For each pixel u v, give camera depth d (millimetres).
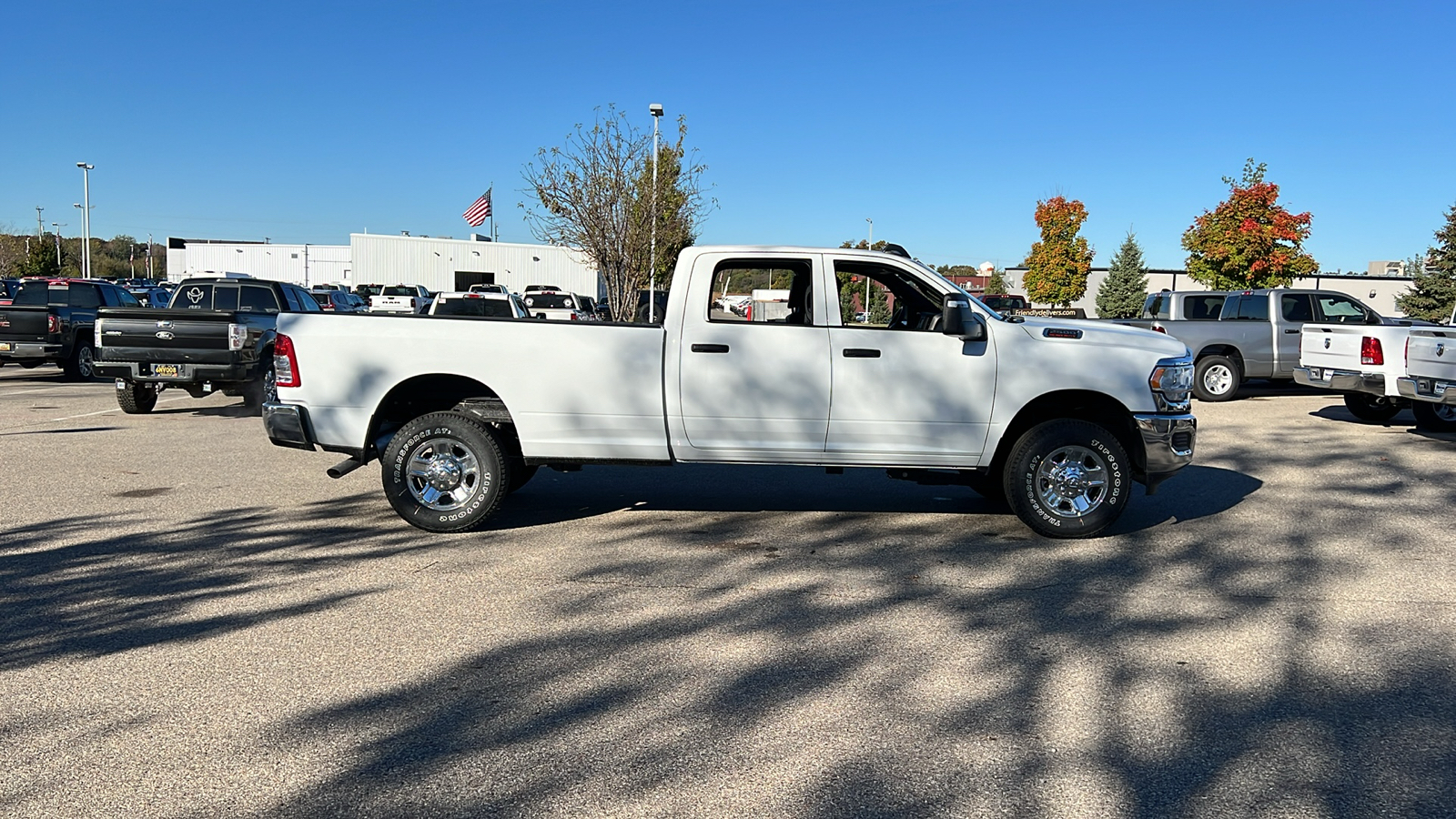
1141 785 3506
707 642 4906
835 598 5648
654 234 25984
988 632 5098
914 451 7090
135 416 13680
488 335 7000
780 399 7016
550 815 3281
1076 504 7066
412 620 5203
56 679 4375
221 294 16859
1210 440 11992
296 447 7156
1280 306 16625
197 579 5895
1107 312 57125
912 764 3648
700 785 3486
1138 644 4914
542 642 4887
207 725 3932
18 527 7152
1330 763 3676
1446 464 10312
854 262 7105
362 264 45344
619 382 7012
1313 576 6148
